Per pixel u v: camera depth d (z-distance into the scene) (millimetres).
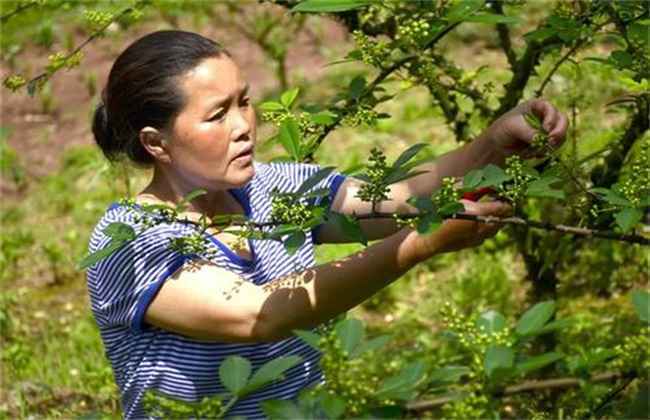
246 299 4352
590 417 4277
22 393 8125
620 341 7812
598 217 4457
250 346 4688
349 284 4180
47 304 10180
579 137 8633
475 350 3555
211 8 12828
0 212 11789
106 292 4609
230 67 4574
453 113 6574
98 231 4703
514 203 3986
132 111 4590
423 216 3775
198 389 4680
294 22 14195
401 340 9016
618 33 4918
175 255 4496
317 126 5301
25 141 13180
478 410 3611
